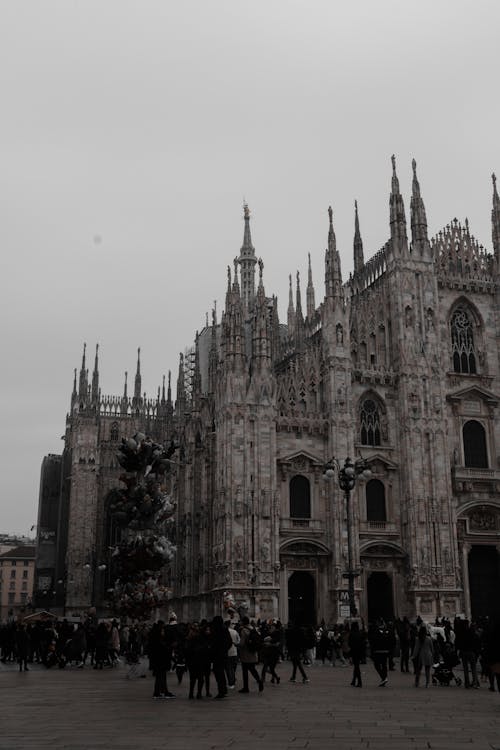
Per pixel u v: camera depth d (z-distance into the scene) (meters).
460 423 80.25
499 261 85.12
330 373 75.75
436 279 82.44
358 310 80.62
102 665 46.88
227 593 63.75
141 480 46.31
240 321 75.12
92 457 121.75
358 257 91.19
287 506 72.88
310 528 73.00
